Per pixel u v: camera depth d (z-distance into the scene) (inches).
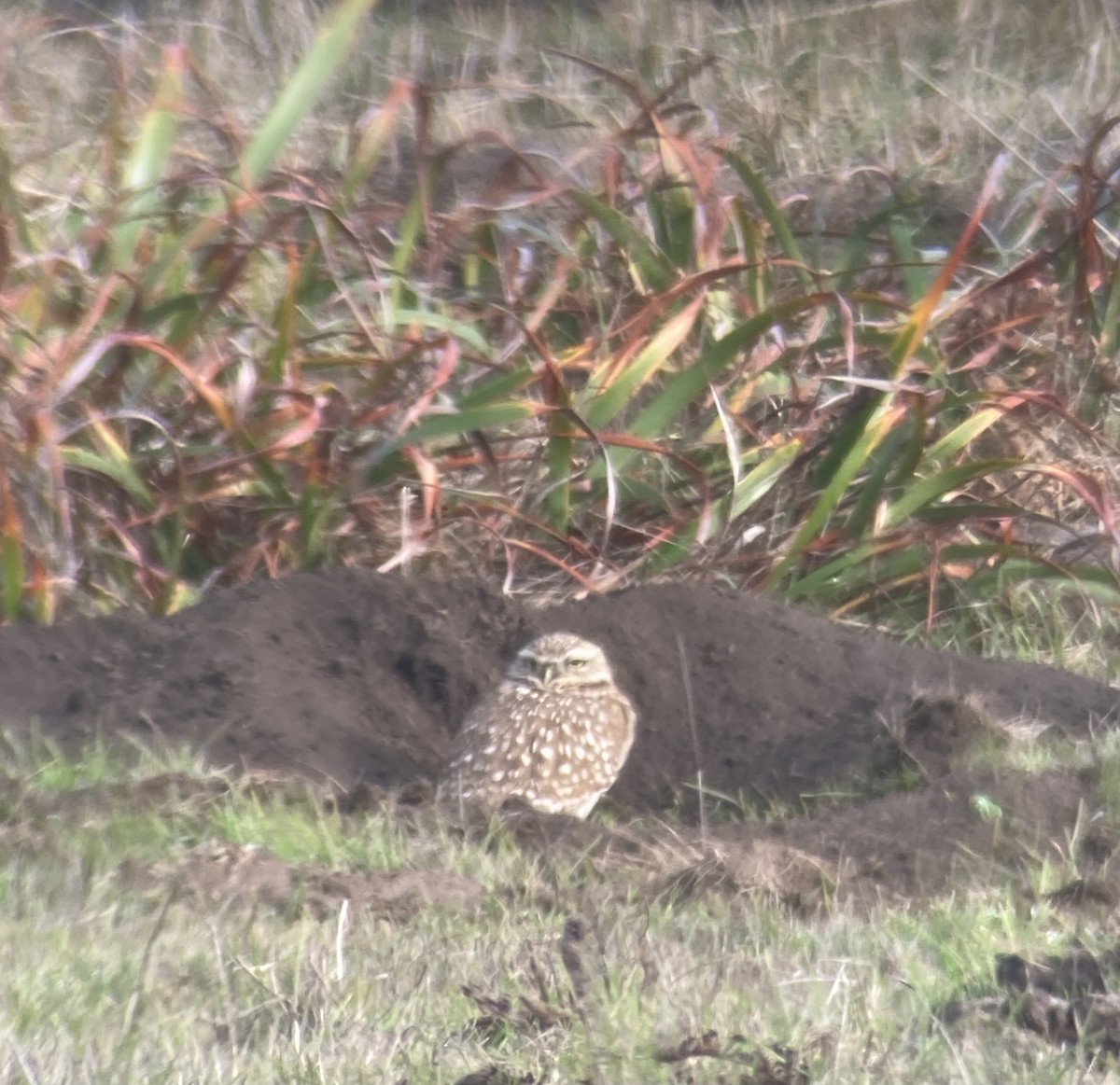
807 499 510.0
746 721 431.2
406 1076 245.0
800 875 340.5
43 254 496.1
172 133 518.3
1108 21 888.9
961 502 526.0
